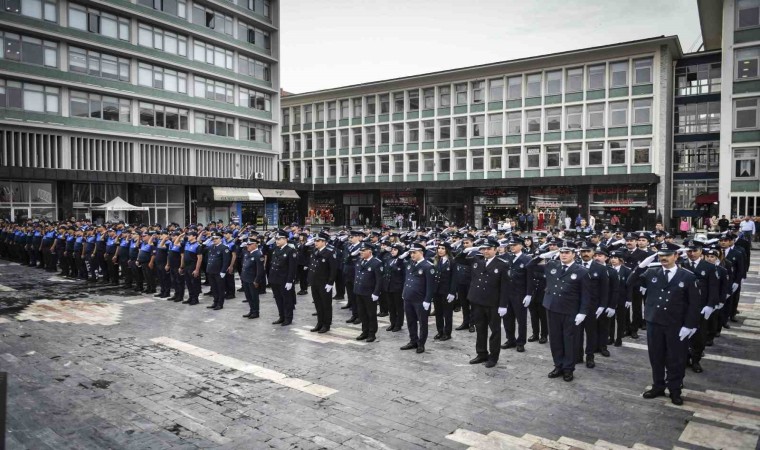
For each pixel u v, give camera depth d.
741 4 32.81
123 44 36.44
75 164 34.25
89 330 10.97
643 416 6.53
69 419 6.35
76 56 34.19
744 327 11.37
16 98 31.52
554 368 8.49
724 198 33.78
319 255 11.07
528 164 43.06
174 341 10.12
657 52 37.25
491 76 44.25
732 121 33.34
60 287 17.11
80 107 34.53
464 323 11.48
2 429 3.29
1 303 14.05
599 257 8.85
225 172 44.94
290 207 54.44
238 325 11.65
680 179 39.88
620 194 39.41
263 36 48.31
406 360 9.00
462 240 13.80
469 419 6.42
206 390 7.41
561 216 41.81
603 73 39.59
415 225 47.66
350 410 6.70
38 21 31.95
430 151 47.81
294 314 12.99
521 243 10.62
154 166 39.16
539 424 6.27
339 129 53.69
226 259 13.48
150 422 6.28
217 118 44.03
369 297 10.23
